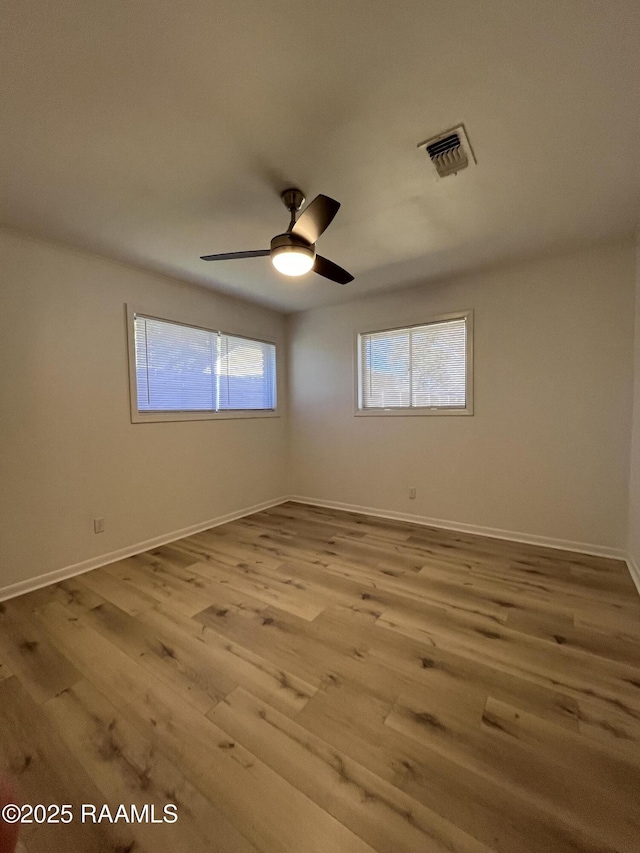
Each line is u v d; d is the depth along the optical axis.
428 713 1.42
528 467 3.20
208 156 1.75
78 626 2.02
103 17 1.12
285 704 1.47
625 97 1.43
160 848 1.00
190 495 3.58
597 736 1.31
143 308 3.15
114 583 2.54
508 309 3.21
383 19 1.14
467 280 3.39
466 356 3.43
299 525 3.78
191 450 3.59
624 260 2.77
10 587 2.40
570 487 3.03
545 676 1.61
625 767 1.19
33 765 1.23
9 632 1.97
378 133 1.61
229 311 3.97
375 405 4.09
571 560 2.83
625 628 1.95
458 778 1.17
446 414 3.57
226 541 3.34
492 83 1.37
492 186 2.02
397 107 1.47
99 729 1.36
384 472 4.02
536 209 2.26
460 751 1.26
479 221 2.40
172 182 1.94
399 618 2.06
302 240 1.94
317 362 4.48
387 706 1.45
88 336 2.80
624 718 1.38
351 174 1.90
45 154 1.72
